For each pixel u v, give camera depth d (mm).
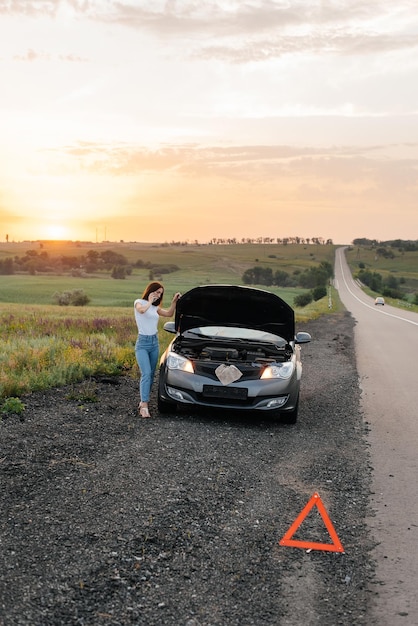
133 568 4199
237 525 5086
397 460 7398
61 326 20672
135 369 12422
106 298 115688
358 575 4332
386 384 13406
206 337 9875
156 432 7902
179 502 5473
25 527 4754
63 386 10594
